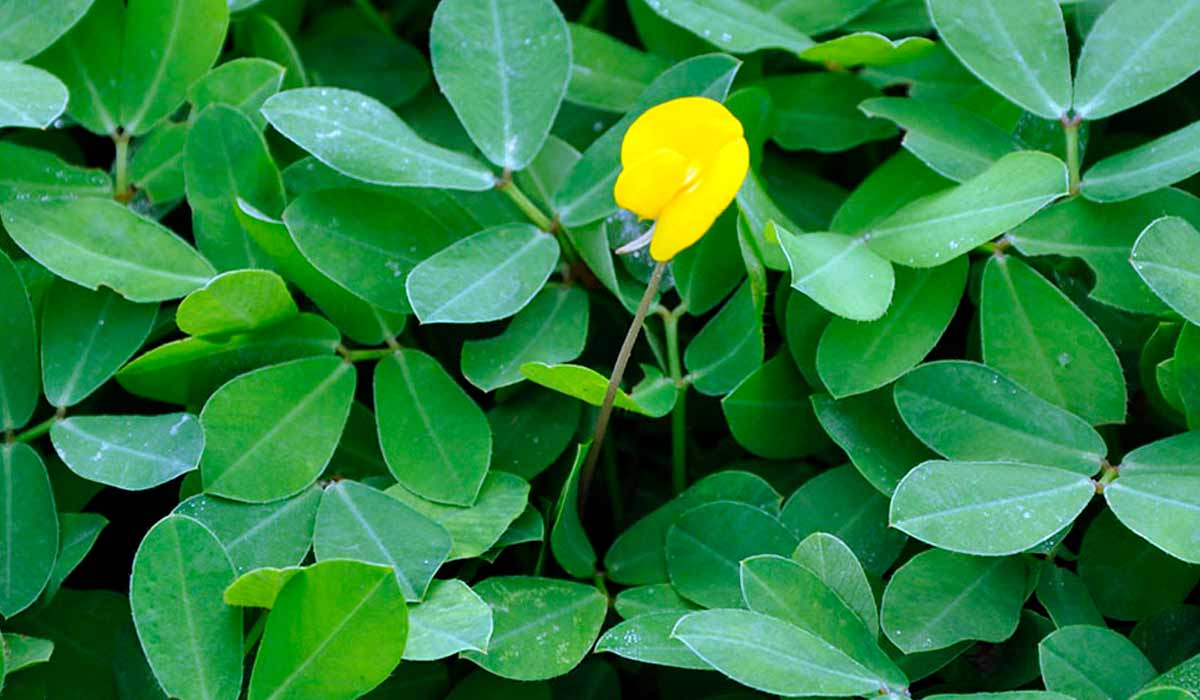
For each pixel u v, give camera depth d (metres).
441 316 0.39
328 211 0.40
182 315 0.39
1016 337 0.39
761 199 0.40
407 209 0.40
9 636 0.38
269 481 0.39
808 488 0.40
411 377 0.40
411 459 0.39
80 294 0.40
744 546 0.39
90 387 0.39
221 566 0.37
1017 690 0.38
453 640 0.37
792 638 0.37
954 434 0.39
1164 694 0.36
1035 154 0.39
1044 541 0.38
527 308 0.40
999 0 0.40
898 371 0.39
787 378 0.40
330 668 0.37
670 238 0.37
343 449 0.40
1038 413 0.39
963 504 0.38
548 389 0.40
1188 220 0.40
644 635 0.38
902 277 0.40
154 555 0.37
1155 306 0.39
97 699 0.39
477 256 0.40
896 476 0.39
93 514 0.39
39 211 0.40
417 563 0.38
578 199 0.40
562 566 0.39
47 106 0.39
